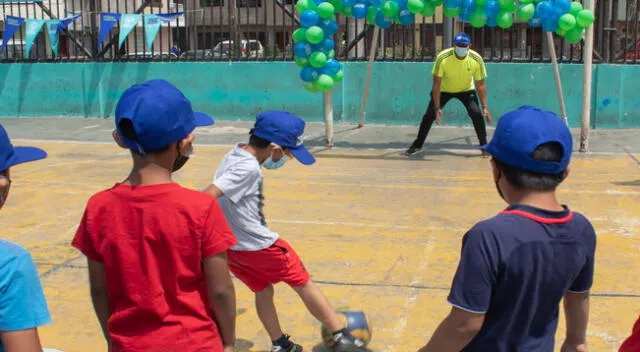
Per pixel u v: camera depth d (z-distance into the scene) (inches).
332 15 398.3
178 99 95.0
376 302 193.2
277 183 339.9
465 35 390.0
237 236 146.0
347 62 523.2
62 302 195.5
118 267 94.5
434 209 289.9
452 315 87.4
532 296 87.5
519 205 88.5
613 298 193.2
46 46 617.3
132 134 92.7
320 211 288.4
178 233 93.1
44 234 259.6
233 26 545.0
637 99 492.1
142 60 562.3
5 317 76.7
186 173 367.6
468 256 86.4
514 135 87.4
